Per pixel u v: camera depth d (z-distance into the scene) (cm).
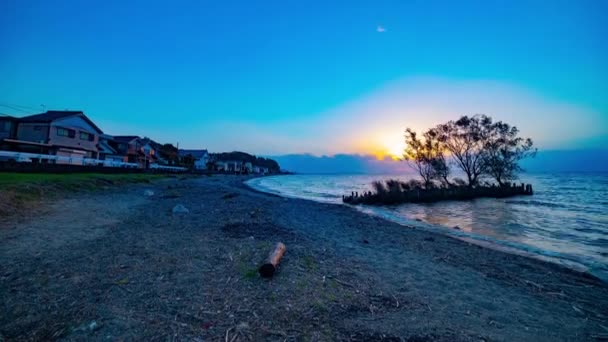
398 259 793
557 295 593
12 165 2109
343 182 8006
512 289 613
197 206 1589
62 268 566
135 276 539
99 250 695
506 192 3334
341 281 575
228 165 12162
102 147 4525
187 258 658
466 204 2658
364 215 1784
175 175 4894
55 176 2038
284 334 369
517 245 1085
